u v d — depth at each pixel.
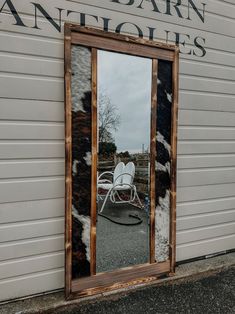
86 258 2.54
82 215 2.51
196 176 3.16
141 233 2.89
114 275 2.66
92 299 2.49
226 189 3.38
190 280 2.85
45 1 2.35
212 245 3.31
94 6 2.52
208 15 3.12
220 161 3.31
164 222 2.90
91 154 2.52
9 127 2.27
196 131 3.12
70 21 2.44
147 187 2.86
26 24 2.29
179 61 2.97
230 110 3.34
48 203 2.43
